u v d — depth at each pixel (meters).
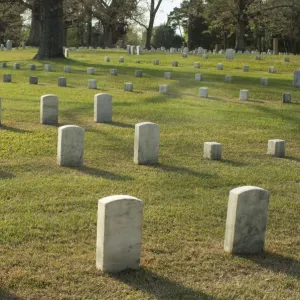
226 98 21.66
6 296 5.64
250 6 56.75
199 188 9.86
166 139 13.88
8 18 66.06
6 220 7.75
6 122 14.84
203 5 64.12
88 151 12.23
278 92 23.30
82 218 7.99
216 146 12.10
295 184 10.49
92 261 6.56
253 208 6.94
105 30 66.12
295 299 5.93
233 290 6.04
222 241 7.44
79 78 26.09
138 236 6.34
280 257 7.01
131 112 17.33
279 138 14.79
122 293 5.83
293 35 65.94
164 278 6.24
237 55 43.03
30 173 10.30
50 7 34.84
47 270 6.27
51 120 14.86
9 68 30.12
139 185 9.82
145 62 36.34
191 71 30.66
